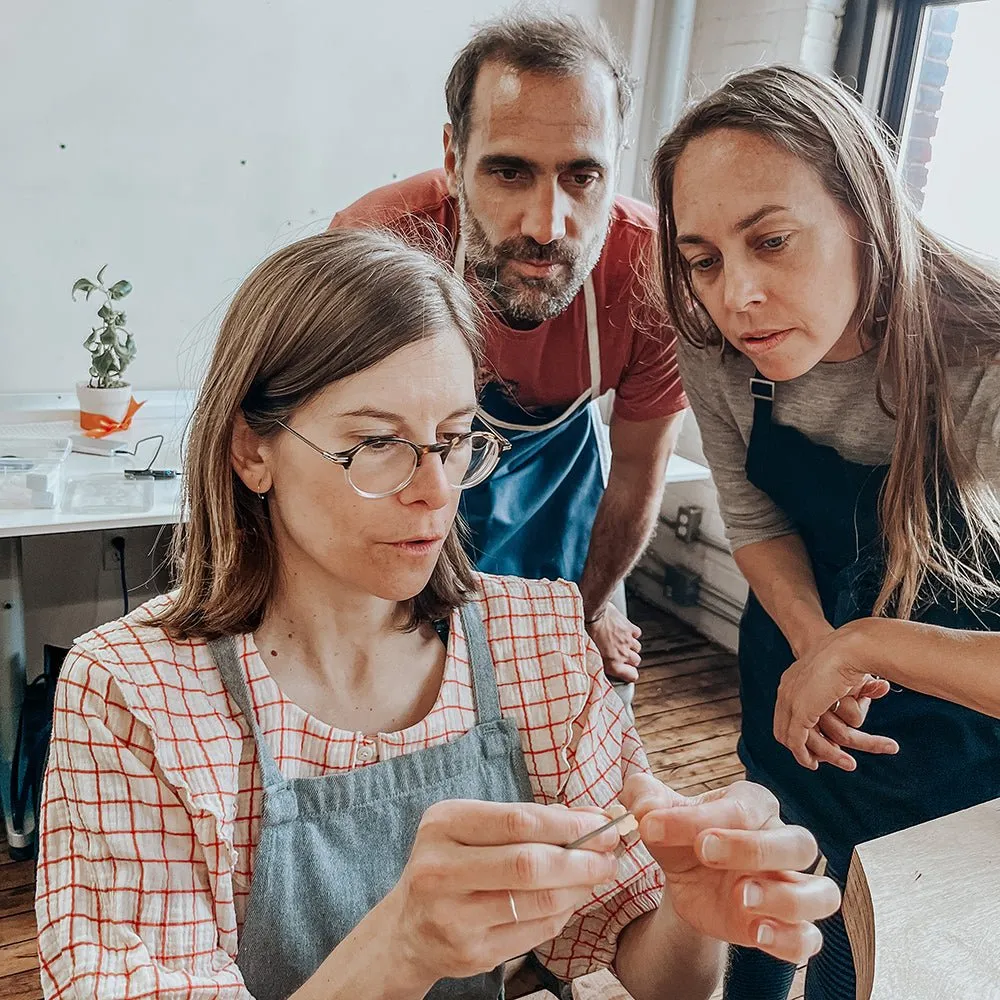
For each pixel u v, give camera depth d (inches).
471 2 108.2
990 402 41.7
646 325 62.1
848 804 51.1
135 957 28.3
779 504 51.8
